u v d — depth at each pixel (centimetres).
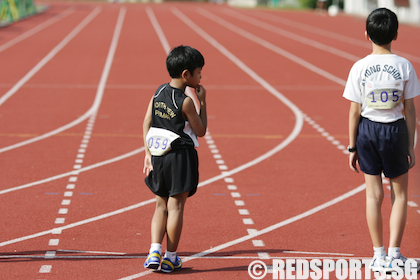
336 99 5169
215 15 16675
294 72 6881
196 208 2306
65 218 2152
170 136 1631
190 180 1638
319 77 6531
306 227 2105
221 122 4094
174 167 1630
